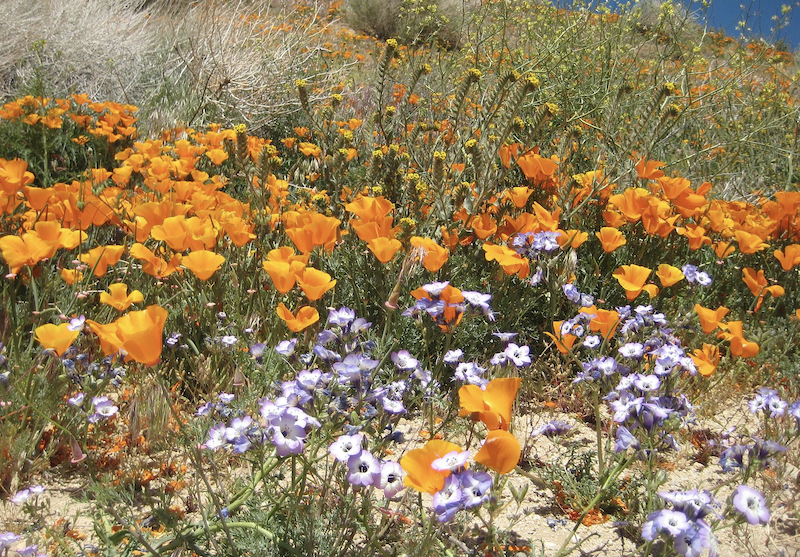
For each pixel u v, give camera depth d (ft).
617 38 20.26
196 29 28.99
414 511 6.58
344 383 5.90
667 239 13.47
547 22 21.36
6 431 7.34
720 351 11.46
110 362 8.16
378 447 6.17
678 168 20.22
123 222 10.87
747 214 13.71
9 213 9.98
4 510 7.00
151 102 24.30
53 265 10.64
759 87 26.09
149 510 7.04
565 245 10.79
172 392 9.07
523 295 11.23
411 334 10.12
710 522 6.38
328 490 6.63
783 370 10.92
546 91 18.54
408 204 12.97
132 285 10.57
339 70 27.53
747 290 13.25
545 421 9.66
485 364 10.28
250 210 11.53
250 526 6.08
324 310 10.55
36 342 9.35
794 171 20.67
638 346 8.01
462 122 15.76
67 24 27.43
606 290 12.40
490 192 11.41
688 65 19.93
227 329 9.59
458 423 8.54
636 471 8.37
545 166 12.87
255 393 8.14
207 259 8.10
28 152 17.29
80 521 6.95
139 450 8.10
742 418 10.00
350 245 11.09
